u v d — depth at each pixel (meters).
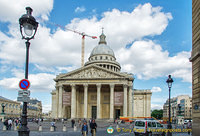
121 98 101.88
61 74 116.31
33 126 76.69
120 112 118.44
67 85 114.25
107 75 108.75
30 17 18.75
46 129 66.19
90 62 168.62
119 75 108.12
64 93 107.69
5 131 55.53
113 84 107.19
